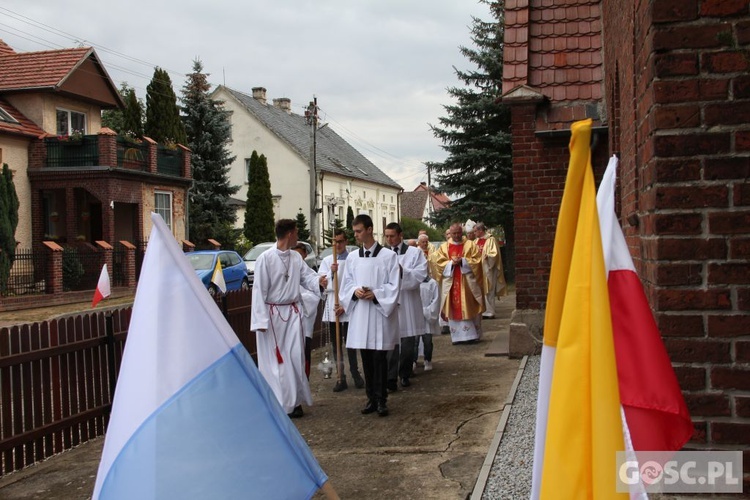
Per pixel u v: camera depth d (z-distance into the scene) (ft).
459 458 18.58
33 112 89.86
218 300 30.40
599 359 7.18
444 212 89.51
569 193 7.53
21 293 74.74
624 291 8.02
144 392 9.02
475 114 86.07
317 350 39.52
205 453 8.96
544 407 8.08
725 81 10.84
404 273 27.99
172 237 9.49
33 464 20.49
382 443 20.49
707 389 10.80
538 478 8.17
